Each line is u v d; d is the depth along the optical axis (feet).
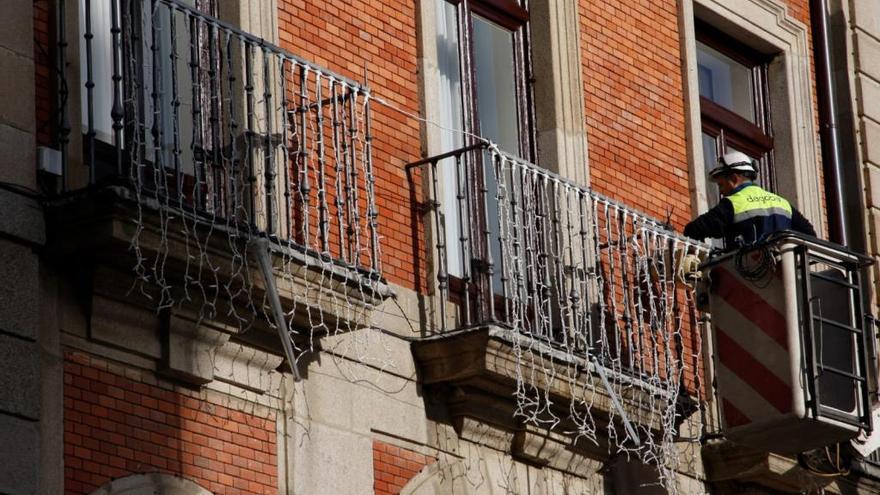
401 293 68.90
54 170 59.93
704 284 71.92
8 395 57.41
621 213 77.82
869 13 94.17
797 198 88.38
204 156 61.77
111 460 59.36
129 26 60.03
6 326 57.77
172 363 60.90
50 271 59.31
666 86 83.15
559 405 70.74
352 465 65.82
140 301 60.34
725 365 71.05
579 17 79.82
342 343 66.44
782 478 79.05
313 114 67.56
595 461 73.56
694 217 82.38
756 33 88.63
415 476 67.77
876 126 92.68
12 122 59.31
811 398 69.31
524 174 70.85
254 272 61.16
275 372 64.34
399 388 67.92
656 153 81.66
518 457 71.31
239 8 67.05
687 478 77.30
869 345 77.41
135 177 59.77
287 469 63.93
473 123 75.87
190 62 62.13
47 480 57.82
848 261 71.92
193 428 61.62
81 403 59.06
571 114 77.92
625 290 73.61
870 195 91.35
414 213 70.64
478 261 71.05
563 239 72.74
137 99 62.44
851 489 83.10
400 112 71.00
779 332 69.92
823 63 91.20
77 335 59.41
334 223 67.41
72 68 61.31
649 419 73.26
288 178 64.03
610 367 71.77
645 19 83.10
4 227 58.13
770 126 89.51
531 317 71.56
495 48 77.82
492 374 68.08
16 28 60.23
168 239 58.95
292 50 68.59
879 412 78.59
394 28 72.49
